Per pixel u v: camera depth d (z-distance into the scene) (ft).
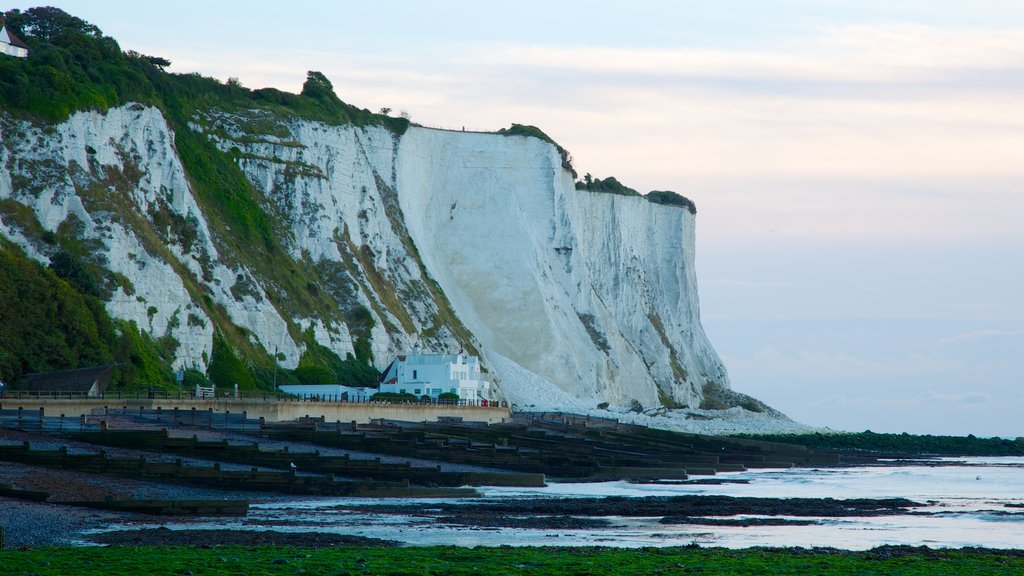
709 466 516.73
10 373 500.74
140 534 228.02
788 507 322.14
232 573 175.73
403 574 180.34
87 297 562.25
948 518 303.48
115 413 462.60
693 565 198.18
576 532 255.70
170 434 410.52
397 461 401.70
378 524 259.60
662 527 269.03
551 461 421.18
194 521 257.55
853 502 341.62
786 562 204.23
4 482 286.87
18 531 228.43
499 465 415.44
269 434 432.66
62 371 503.61
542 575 183.52
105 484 302.04
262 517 267.80
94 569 176.35
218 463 344.08
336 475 358.64
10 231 571.69
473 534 246.68
